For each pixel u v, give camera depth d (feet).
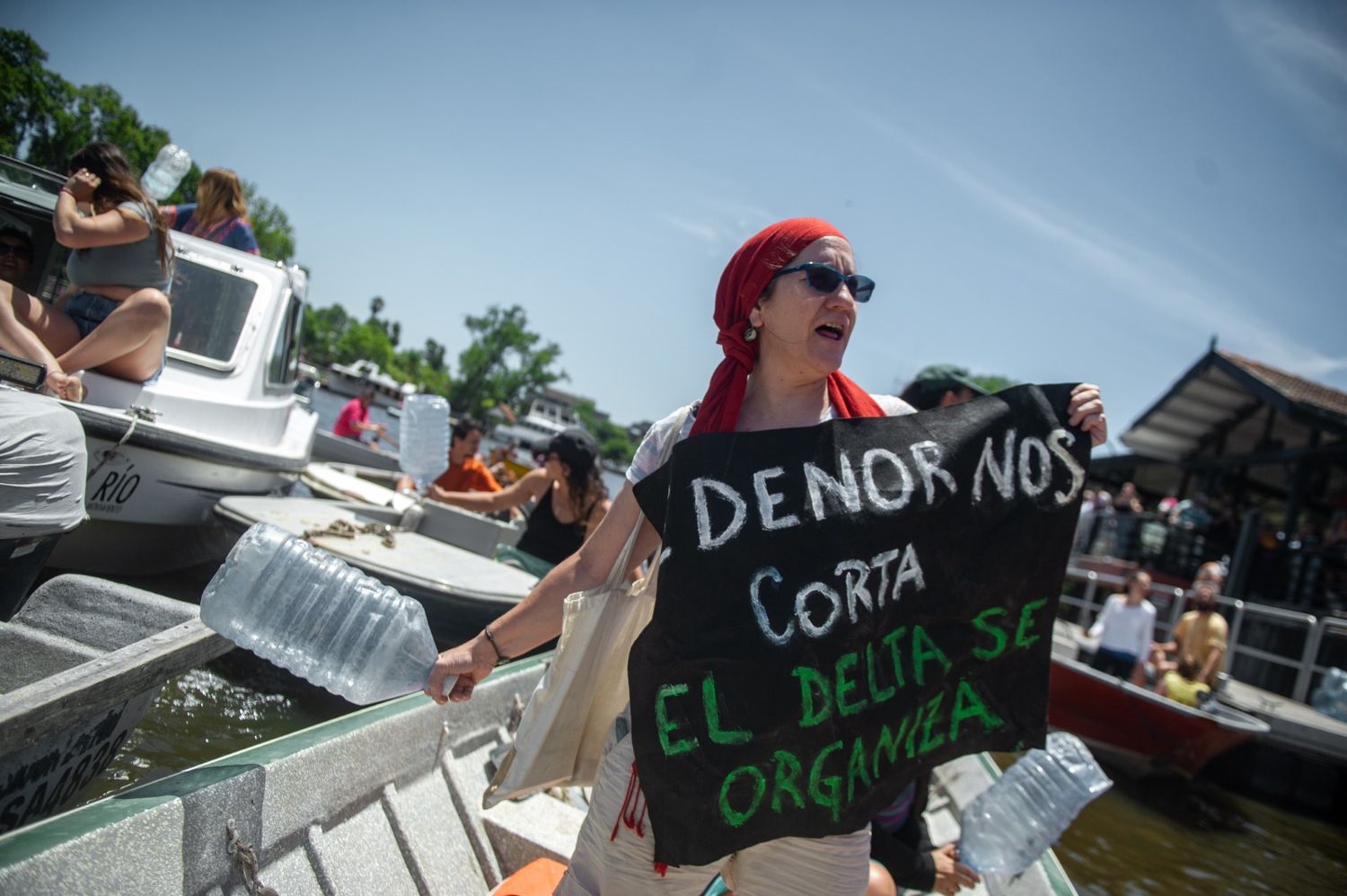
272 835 6.93
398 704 8.97
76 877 5.15
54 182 16.46
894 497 6.14
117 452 14.83
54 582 8.71
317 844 7.36
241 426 18.21
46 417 8.65
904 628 6.23
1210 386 65.62
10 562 8.63
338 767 7.77
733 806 5.81
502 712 11.30
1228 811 30.12
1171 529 56.24
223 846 6.35
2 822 6.68
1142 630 33.24
